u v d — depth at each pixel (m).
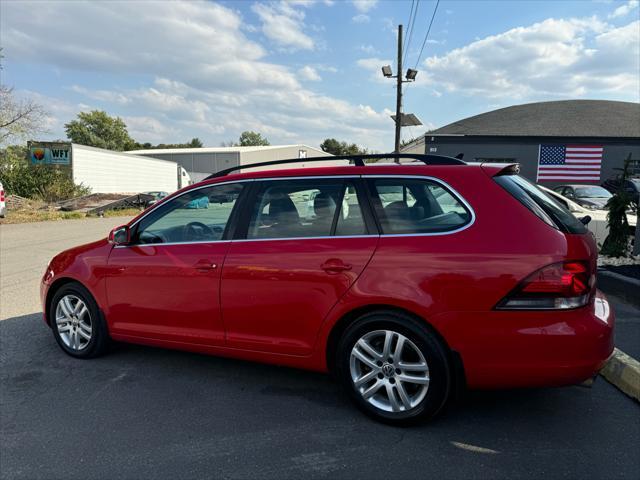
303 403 3.48
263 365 4.20
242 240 3.52
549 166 26.06
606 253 7.95
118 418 3.25
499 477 2.59
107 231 15.97
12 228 17.05
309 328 3.25
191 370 4.09
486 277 2.78
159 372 4.05
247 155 55.75
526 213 2.88
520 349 2.74
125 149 98.06
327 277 3.14
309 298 3.21
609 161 25.64
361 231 3.17
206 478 2.59
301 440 2.97
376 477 2.59
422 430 3.08
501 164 3.24
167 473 2.63
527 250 2.76
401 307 2.95
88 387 3.75
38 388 3.73
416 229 3.05
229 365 4.20
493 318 2.77
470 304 2.80
